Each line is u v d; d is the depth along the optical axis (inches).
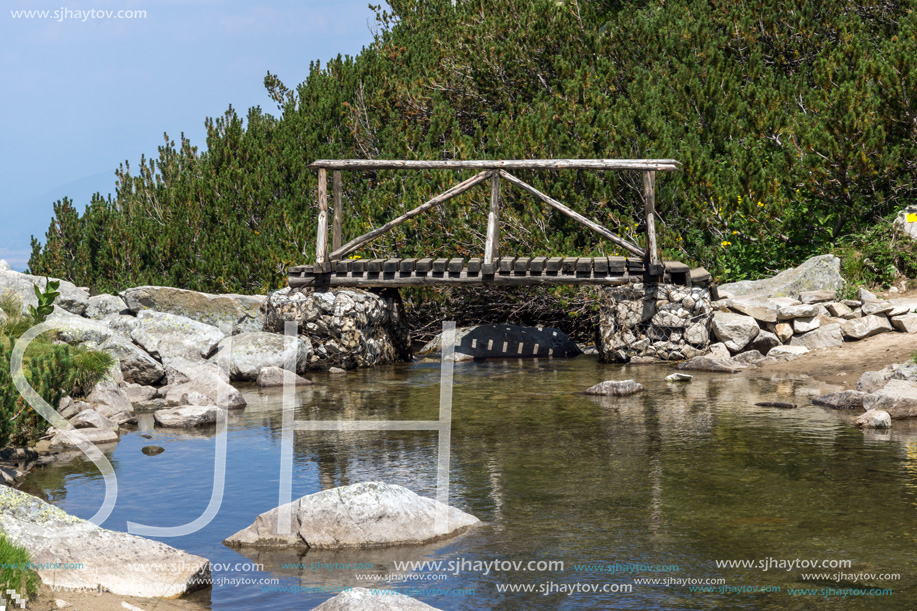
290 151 876.6
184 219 802.2
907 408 368.8
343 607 173.8
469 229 680.4
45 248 836.0
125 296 662.5
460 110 902.4
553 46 860.6
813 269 594.9
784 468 291.7
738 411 394.9
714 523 235.9
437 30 1031.6
